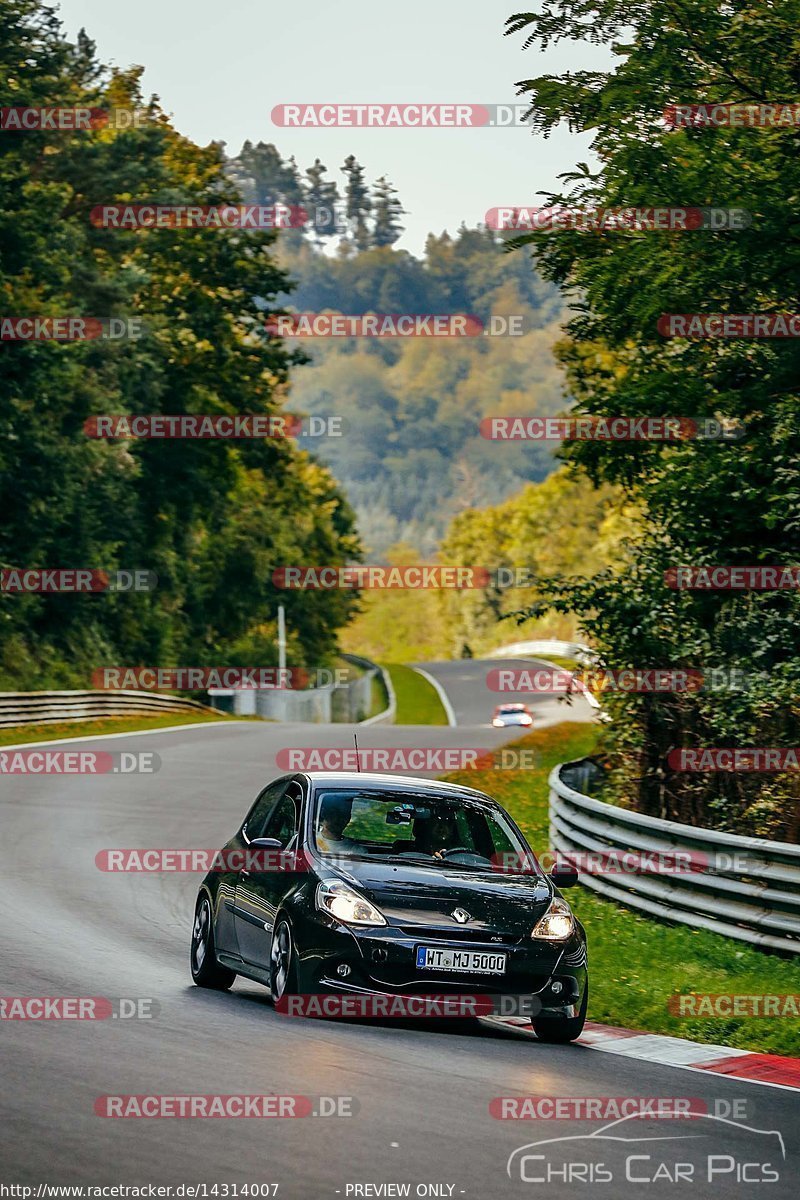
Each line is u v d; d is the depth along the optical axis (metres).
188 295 153.12
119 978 26.47
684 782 44.59
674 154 43.09
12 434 118.25
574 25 44.41
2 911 34.12
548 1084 18.98
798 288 44.41
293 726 116.44
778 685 40.44
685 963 30.97
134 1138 14.83
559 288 48.94
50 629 136.38
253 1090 17.14
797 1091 20.09
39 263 123.56
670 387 46.06
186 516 167.00
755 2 43.12
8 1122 15.13
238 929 25.55
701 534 44.41
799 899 30.78
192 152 162.50
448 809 25.61
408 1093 17.56
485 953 22.62
